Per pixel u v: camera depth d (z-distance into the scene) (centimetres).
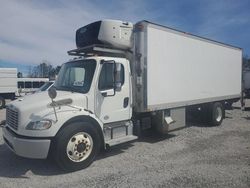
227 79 1172
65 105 561
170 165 575
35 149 509
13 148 537
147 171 540
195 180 488
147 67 714
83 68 638
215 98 1069
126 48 712
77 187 468
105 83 629
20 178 514
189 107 1005
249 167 557
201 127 1032
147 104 712
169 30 797
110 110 639
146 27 711
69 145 538
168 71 795
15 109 550
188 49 891
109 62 632
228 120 1216
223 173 521
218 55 1092
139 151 689
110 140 638
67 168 536
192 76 914
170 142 784
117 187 464
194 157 632
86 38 705
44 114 527
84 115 566
